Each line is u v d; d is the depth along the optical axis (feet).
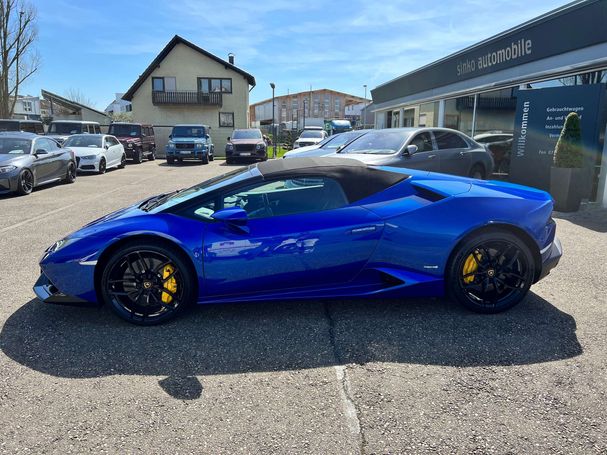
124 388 8.60
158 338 10.60
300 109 313.12
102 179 46.14
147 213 11.52
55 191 36.65
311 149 36.50
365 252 11.20
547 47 31.73
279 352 9.92
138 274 11.14
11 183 32.83
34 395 8.37
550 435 7.17
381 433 7.27
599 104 25.89
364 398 8.21
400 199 11.55
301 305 12.40
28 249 18.52
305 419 7.64
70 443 7.10
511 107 37.17
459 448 6.91
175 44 110.42
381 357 9.65
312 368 9.27
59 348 10.14
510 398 8.14
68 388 8.60
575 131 25.04
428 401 8.09
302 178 11.51
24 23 101.60
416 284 11.35
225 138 115.55
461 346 10.05
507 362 9.36
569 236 19.92
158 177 48.37
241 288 11.17
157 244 10.96
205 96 111.75
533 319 11.37
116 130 72.64
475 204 11.37
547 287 13.61
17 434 7.30
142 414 7.82
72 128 64.54
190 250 10.80
